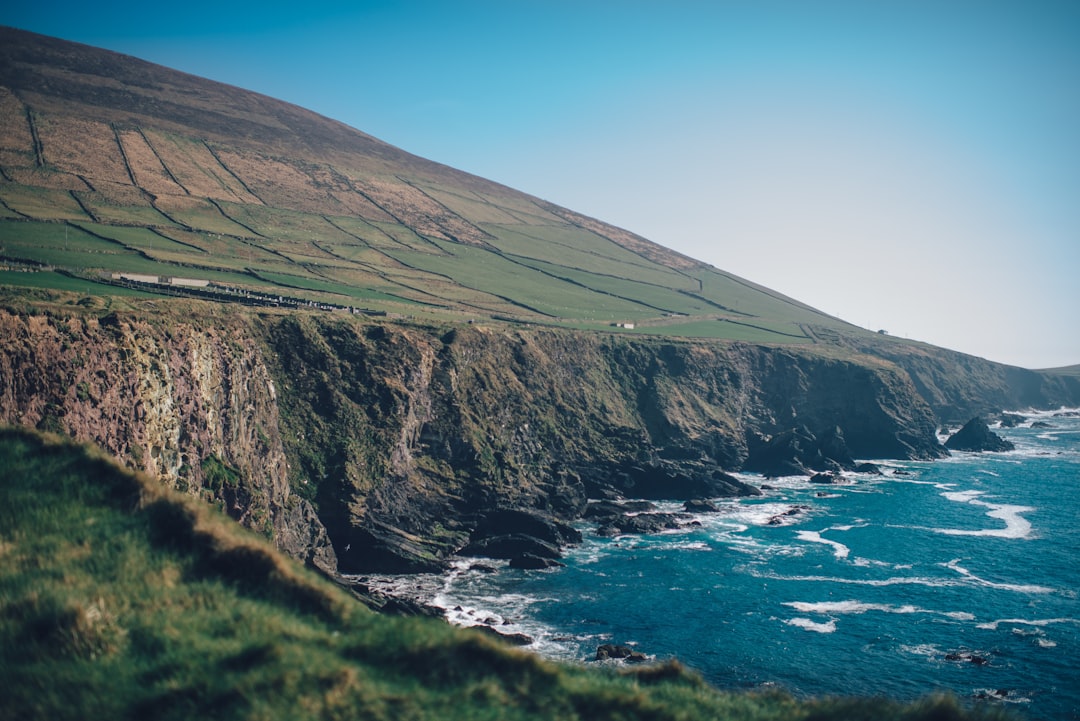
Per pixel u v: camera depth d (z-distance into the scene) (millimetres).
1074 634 65500
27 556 22438
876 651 62125
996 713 21078
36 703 17031
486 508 99250
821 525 105562
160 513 25297
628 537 99375
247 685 17828
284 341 101375
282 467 85500
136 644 19453
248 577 23266
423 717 18109
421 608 68875
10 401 48812
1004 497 124125
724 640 64562
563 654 61375
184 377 69312
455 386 111562
